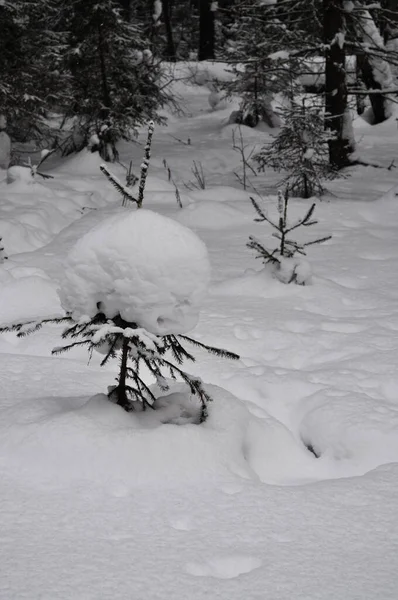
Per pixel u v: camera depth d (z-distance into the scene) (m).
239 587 2.39
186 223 10.25
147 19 38.28
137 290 3.05
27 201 10.62
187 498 2.98
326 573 2.49
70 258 3.15
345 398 4.20
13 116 16.52
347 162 15.54
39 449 3.20
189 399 3.69
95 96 17.56
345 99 15.38
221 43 36.91
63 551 2.56
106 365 4.66
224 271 7.52
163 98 19.78
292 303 6.31
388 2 18.39
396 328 5.64
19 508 2.84
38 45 16.66
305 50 15.54
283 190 13.31
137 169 16.11
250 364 4.86
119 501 2.93
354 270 7.54
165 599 2.31
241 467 3.31
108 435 3.21
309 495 3.08
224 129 21.84
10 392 4.08
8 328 3.42
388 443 3.69
